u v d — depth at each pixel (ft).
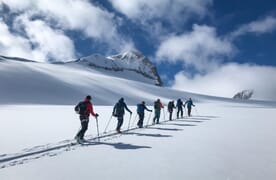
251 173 18.84
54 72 351.67
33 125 48.55
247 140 33.17
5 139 32.71
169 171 19.24
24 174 18.43
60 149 27.17
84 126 31.65
